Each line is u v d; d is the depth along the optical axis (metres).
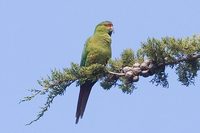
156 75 10.50
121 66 10.97
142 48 10.13
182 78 10.43
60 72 10.33
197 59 10.26
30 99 9.89
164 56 10.02
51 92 10.13
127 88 10.62
